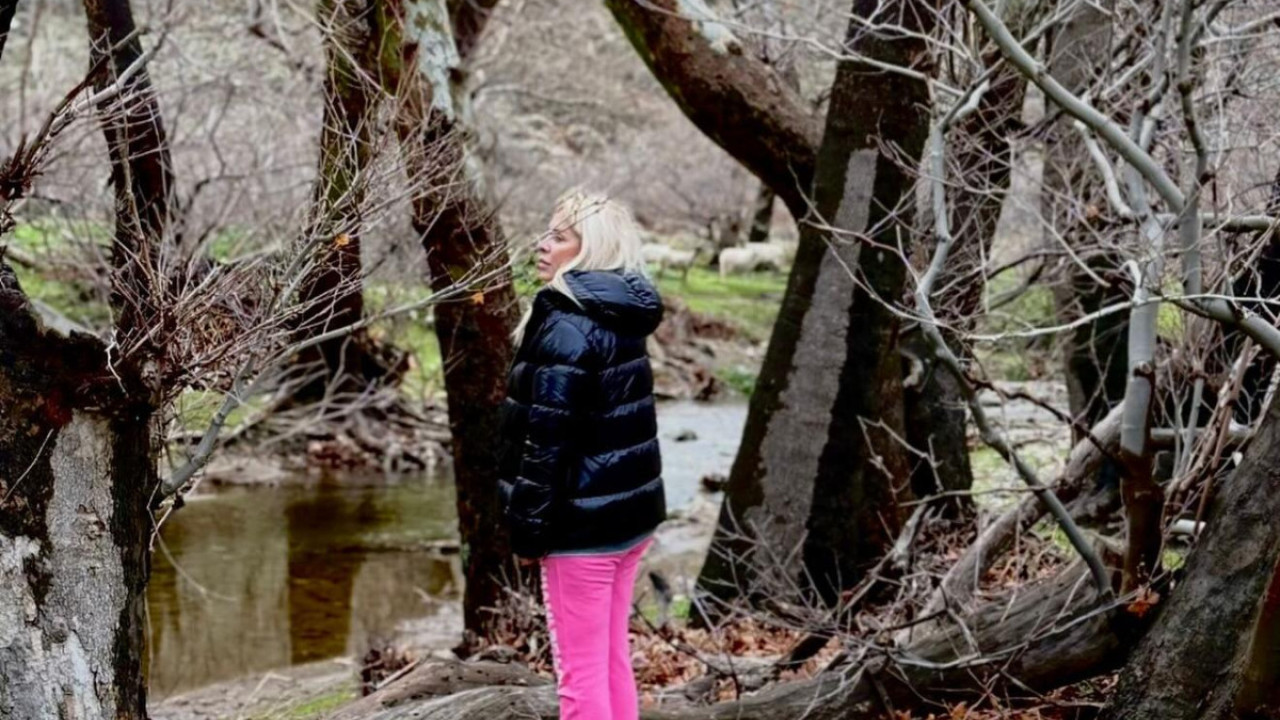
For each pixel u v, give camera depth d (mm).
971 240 5852
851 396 6660
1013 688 4051
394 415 14750
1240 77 4734
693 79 7020
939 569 5723
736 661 5363
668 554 10180
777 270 28797
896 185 6402
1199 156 3473
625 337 3553
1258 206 4570
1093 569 3766
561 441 3469
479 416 6312
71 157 8125
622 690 3770
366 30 5184
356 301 4871
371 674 6500
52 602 2615
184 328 2896
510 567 6406
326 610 9250
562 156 20906
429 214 4980
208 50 11305
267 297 3248
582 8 18250
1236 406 4355
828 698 4090
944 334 5711
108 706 2686
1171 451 4711
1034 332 3771
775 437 6832
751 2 7695
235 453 13453
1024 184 7523
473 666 4535
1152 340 3674
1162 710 3467
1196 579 3490
